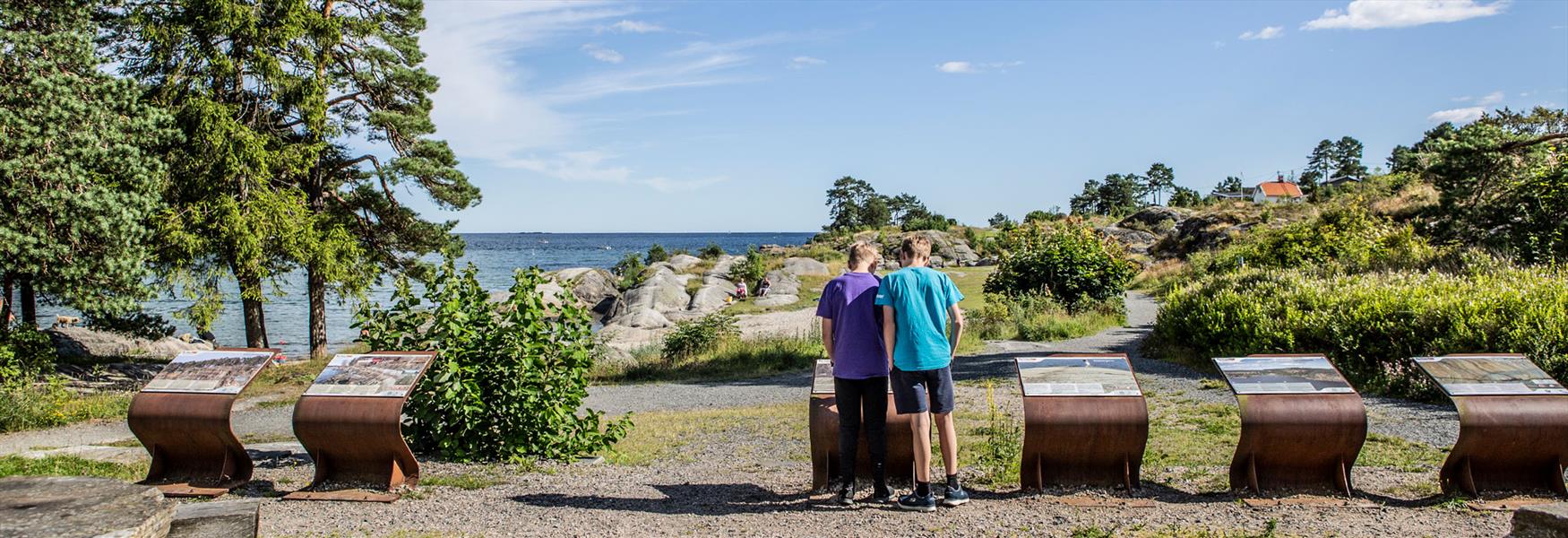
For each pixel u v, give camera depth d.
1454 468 5.59
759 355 20.20
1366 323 11.73
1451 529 4.82
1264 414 5.48
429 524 5.42
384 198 25.33
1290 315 13.05
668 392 16.27
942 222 87.94
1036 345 20.05
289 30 20.95
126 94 17.80
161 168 18.77
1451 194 19.70
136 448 9.20
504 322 8.30
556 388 8.24
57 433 12.74
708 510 5.73
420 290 40.66
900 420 6.14
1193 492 5.82
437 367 7.86
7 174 15.40
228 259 21.61
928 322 5.55
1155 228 61.22
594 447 8.55
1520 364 5.73
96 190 16.59
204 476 6.63
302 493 6.15
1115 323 24.92
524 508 5.84
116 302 17.52
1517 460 5.53
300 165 22.44
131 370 21.91
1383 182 34.75
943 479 6.49
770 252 62.84
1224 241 46.22
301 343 32.34
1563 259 16.00
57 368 20.88
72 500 3.72
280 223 21.42
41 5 17.11
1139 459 5.86
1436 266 17.55
